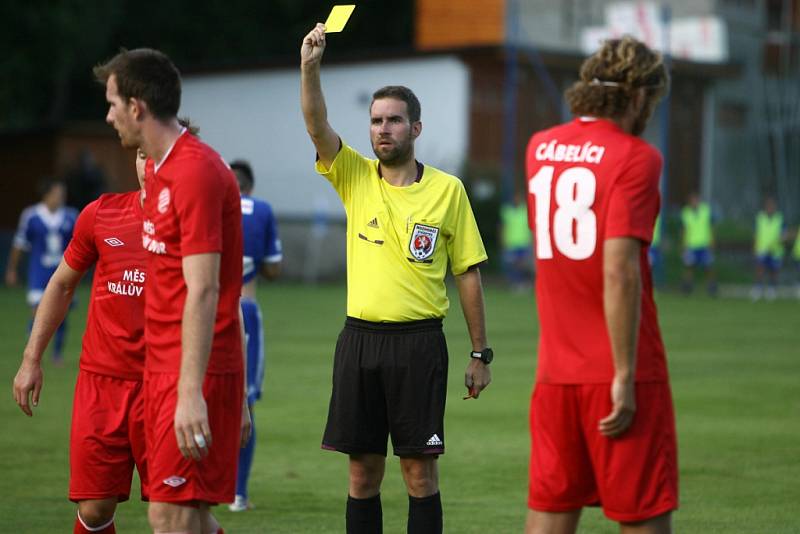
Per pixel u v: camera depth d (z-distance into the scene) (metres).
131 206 20.64
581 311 16.66
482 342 23.20
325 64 139.75
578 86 17.02
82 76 174.62
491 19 146.12
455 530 26.30
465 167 130.38
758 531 26.20
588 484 16.86
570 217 16.62
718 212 143.50
